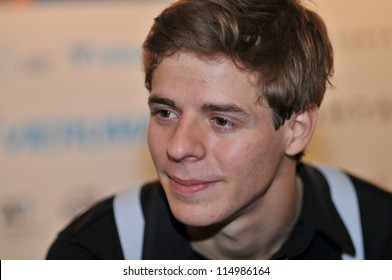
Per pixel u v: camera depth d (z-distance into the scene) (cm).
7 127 379
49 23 380
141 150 391
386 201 226
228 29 159
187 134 162
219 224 192
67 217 388
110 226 213
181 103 162
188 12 163
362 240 215
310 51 185
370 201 223
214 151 166
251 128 167
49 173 385
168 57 163
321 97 194
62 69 383
